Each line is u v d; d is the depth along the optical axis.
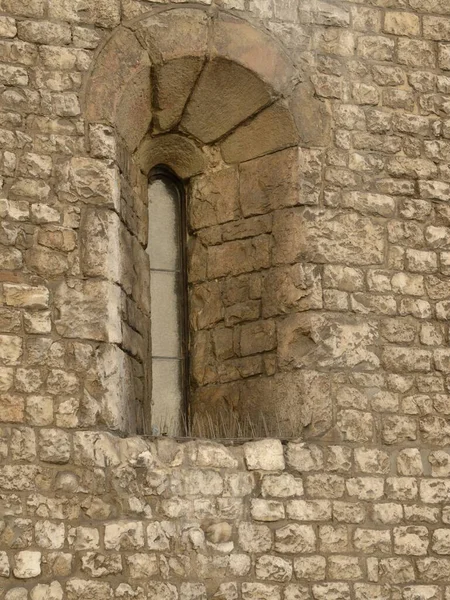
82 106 12.09
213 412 12.94
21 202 11.77
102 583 11.34
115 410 11.66
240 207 13.11
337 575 12.04
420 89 13.25
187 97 12.90
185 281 13.43
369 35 13.20
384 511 12.32
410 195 13.02
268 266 12.84
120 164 12.29
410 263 12.91
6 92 11.92
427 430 12.62
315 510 12.12
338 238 12.74
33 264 11.70
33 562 11.22
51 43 12.13
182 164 13.45
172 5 12.61
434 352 12.80
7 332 11.52
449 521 12.48
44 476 11.38
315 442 12.29
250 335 12.86
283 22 12.96
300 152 12.80
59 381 11.56
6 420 11.39
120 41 12.34
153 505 11.64
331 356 12.51
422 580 12.28
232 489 11.92
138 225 12.80
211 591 11.66
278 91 12.82
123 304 12.05
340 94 13.01
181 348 13.33
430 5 13.44
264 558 11.87
